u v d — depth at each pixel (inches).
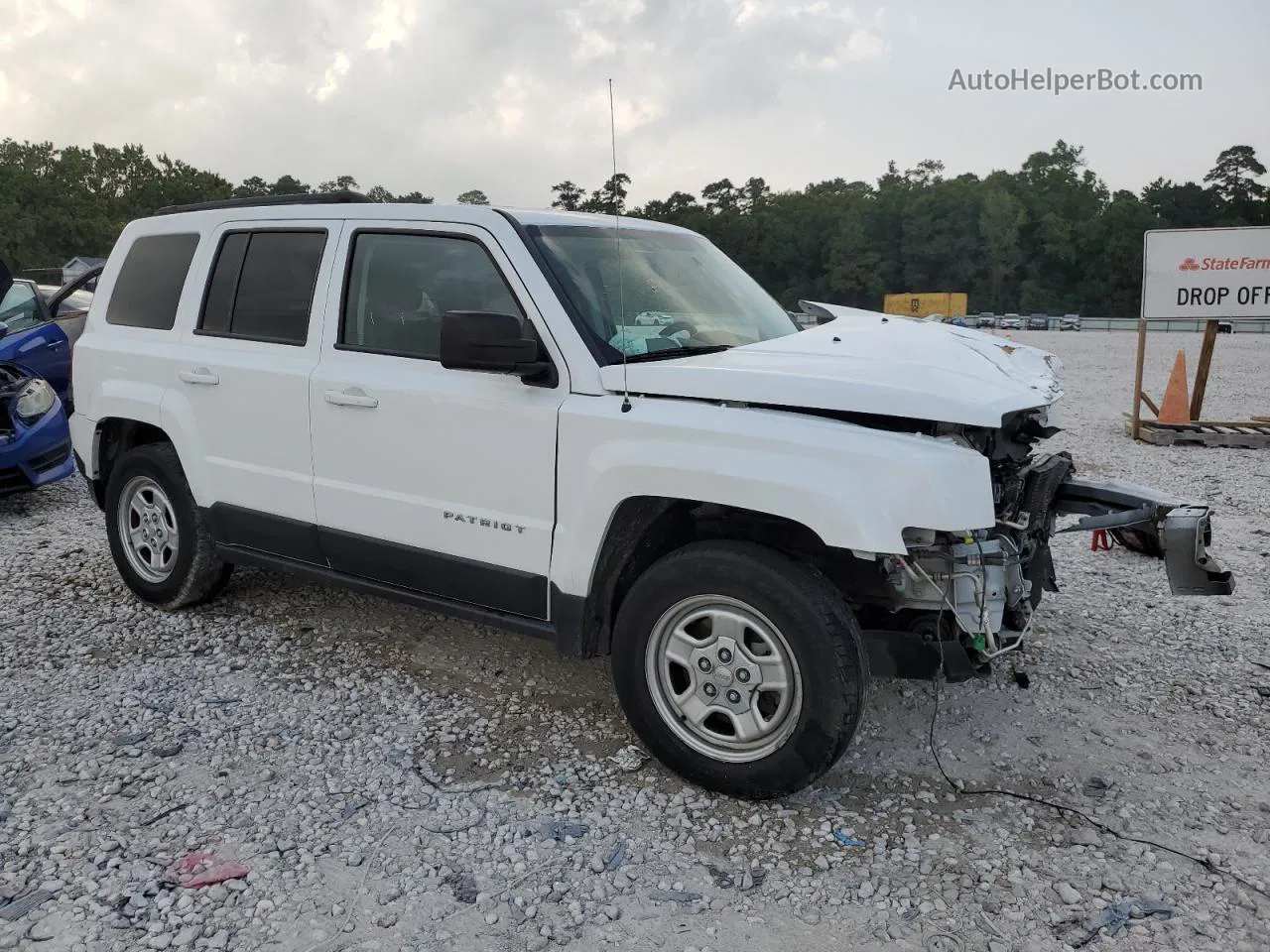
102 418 198.7
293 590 214.4
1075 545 250.2
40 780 134.6
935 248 4350.4
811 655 119.1
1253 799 131.3
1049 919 106.9
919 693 163.2
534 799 131.3
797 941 104.0
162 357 186.2
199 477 182.4
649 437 127.8
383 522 157.6
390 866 116.3
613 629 136.6
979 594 124.3
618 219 167.5
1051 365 164.2
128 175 4345.5
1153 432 415.8
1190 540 132.6
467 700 161.8
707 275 172.1
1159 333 2252.7
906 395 118.0
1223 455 387.9
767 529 134.2
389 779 136.1
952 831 123.7
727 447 121.9
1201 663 176.2
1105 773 138.2
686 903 110.0
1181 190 4559.5
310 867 115.9
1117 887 112.0
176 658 177.3
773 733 125.5
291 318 170.2
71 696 161.5
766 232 4665.4
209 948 101.8
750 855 119.0
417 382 150.7
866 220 4537.4
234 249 180.4
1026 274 4436.5
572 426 134.6
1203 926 105.3
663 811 128.3
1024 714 156.1
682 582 127.2
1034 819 126.5
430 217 153.9
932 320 184.7
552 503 138.2
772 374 125.2
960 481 114.1
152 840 120.7
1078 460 379.6
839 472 115.3
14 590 215.0
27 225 3479.3
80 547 251.0
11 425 277.9
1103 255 4313.5
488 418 142.5
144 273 197.5
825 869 116.1
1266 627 193.8
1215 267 415.8
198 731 149.9
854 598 133.1
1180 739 148.4
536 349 133.2
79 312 392.8
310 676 170.6
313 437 164.1
